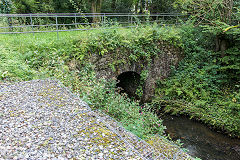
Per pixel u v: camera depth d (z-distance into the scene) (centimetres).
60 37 711
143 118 604
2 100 394
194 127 781
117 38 753
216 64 948
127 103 650
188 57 1051
